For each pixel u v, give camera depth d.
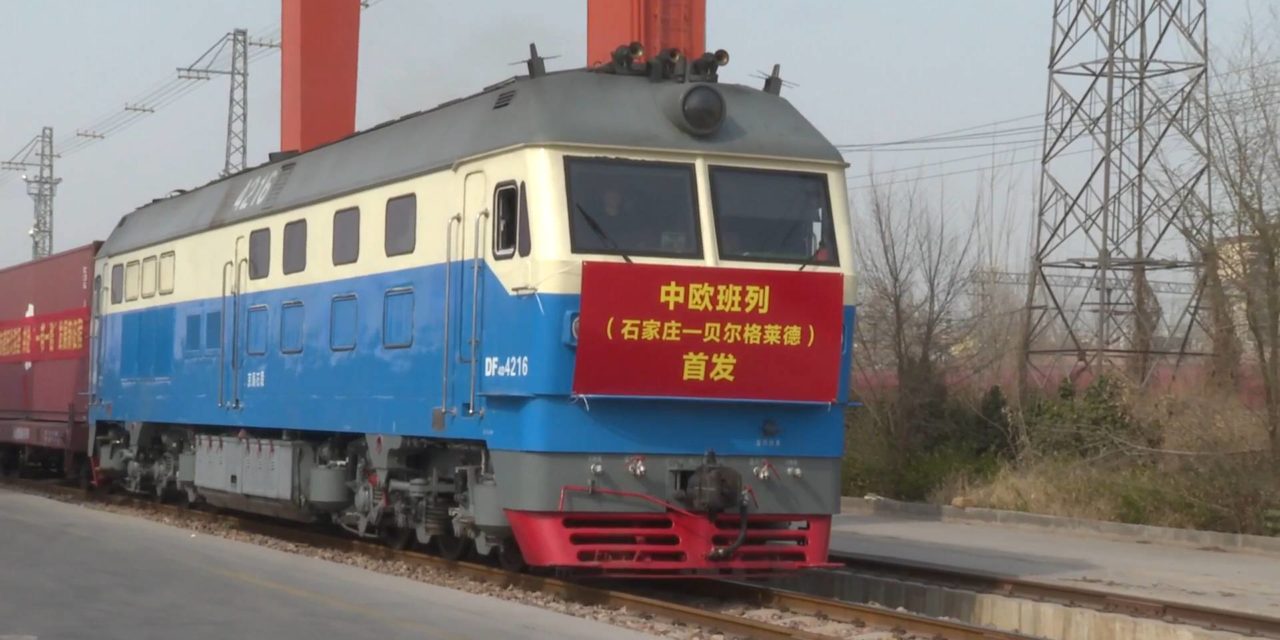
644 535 12.21
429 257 13.48
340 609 11.30
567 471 11.91
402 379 13.84
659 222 12.19
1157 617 12.65
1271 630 11.73
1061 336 33.94
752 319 12.22
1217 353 21.08
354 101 23.91
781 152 12.70
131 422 21.61
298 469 16.39
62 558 14.14
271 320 16.77
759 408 12.50
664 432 12.21
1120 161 25.59
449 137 13.47
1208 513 19.83
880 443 26.67
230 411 17.81
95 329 23.56
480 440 12.73
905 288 27.94
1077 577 15.48
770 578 15.41
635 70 12.96
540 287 11.84
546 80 12.69
